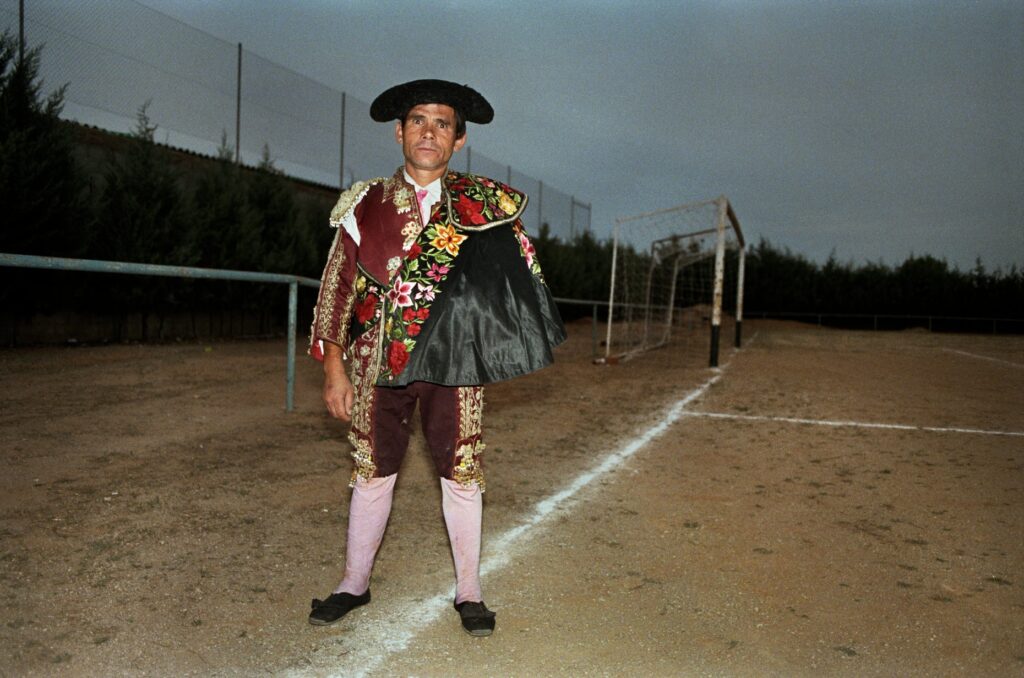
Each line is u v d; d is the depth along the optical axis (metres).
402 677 1.94
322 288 2.17
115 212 10.30
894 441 5.35
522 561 2.81
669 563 2.82
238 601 2.37
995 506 3.70
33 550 2.68
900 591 2.59
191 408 5.58
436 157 2.10
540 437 5.20
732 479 4.14
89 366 7.74
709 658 2.08
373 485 2.27
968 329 28.33
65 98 9.91
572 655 2.08
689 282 26.52
